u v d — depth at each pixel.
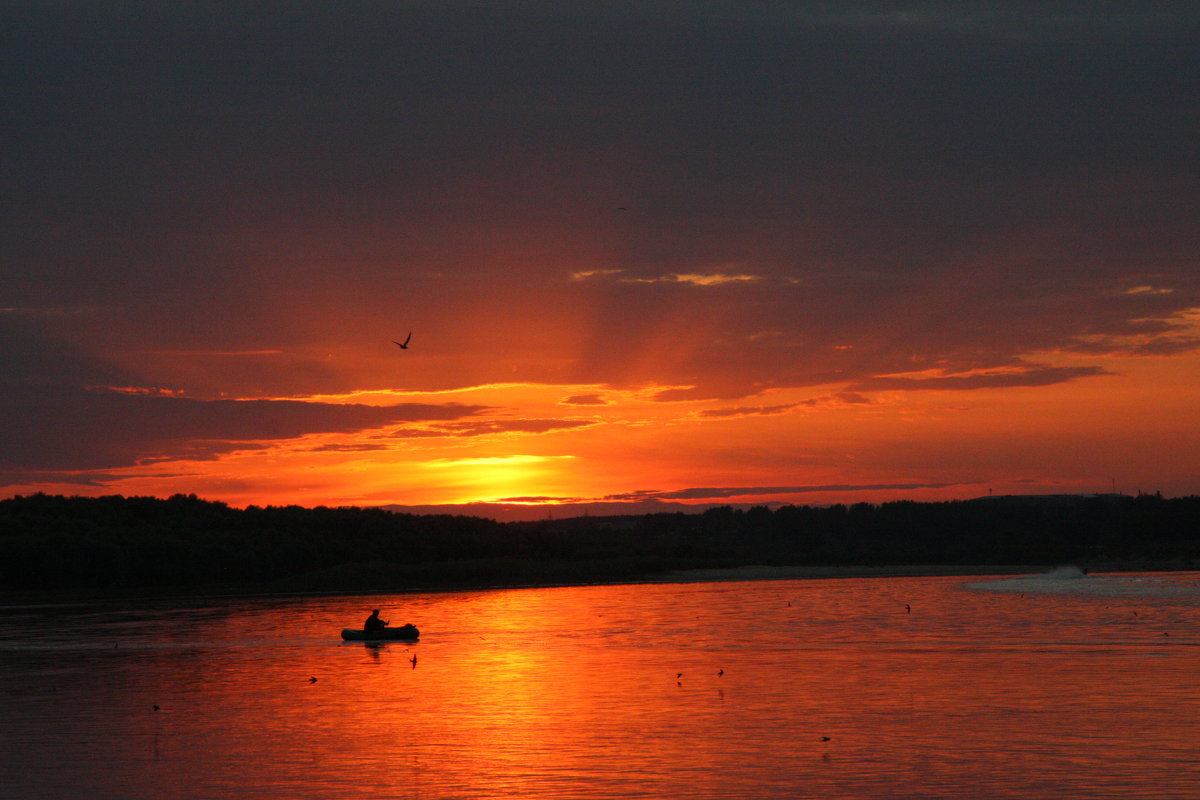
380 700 42.56
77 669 54.44
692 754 31.34
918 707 38.62
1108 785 27.02
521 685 46.28
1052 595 106.31
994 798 26.12
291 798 27.11
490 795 27.17
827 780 28.05
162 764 30.94
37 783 28.83
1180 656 52.81
